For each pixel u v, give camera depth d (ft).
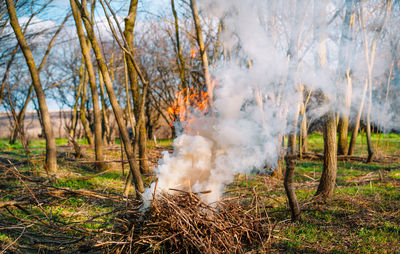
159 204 12.32
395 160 43.83
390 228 15.49
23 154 42.16
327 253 12.87
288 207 18.85
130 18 23.20
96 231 14.28
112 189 24.56
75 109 68.95
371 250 12.97
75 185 25.45
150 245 11.54
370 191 23.47
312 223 16.46
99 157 34.83
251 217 13.57
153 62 61.82
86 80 57.98
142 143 26.89
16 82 57.82
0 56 45.91
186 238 11.55
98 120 34.94
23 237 14.57
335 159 20.61
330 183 20.53
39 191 19.35
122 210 14.34
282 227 15.69
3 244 13.14
